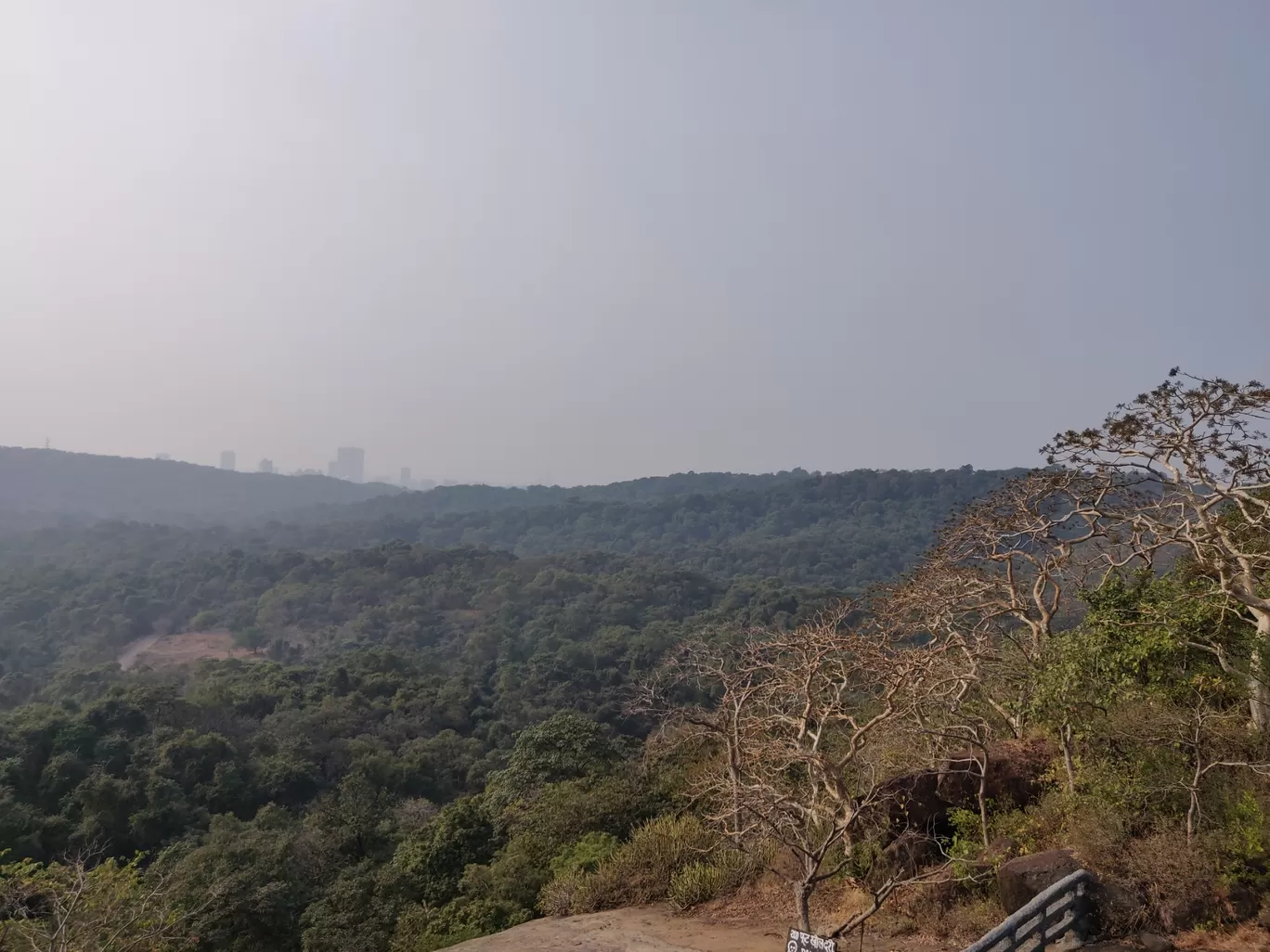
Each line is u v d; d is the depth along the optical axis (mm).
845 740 9727
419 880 20031
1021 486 11148
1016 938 5965
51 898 14844
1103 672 8562
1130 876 6578
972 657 9508
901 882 7641
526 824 18312
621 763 26109
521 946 9664
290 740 46531
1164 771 7324
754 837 8648
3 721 37750
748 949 8625
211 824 33719
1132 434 8891
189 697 51188
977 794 9141
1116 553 11047
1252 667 7703
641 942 9297
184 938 17906
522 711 59656
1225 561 8555
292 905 22828
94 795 32531
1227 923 6133
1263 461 8438
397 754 49219
